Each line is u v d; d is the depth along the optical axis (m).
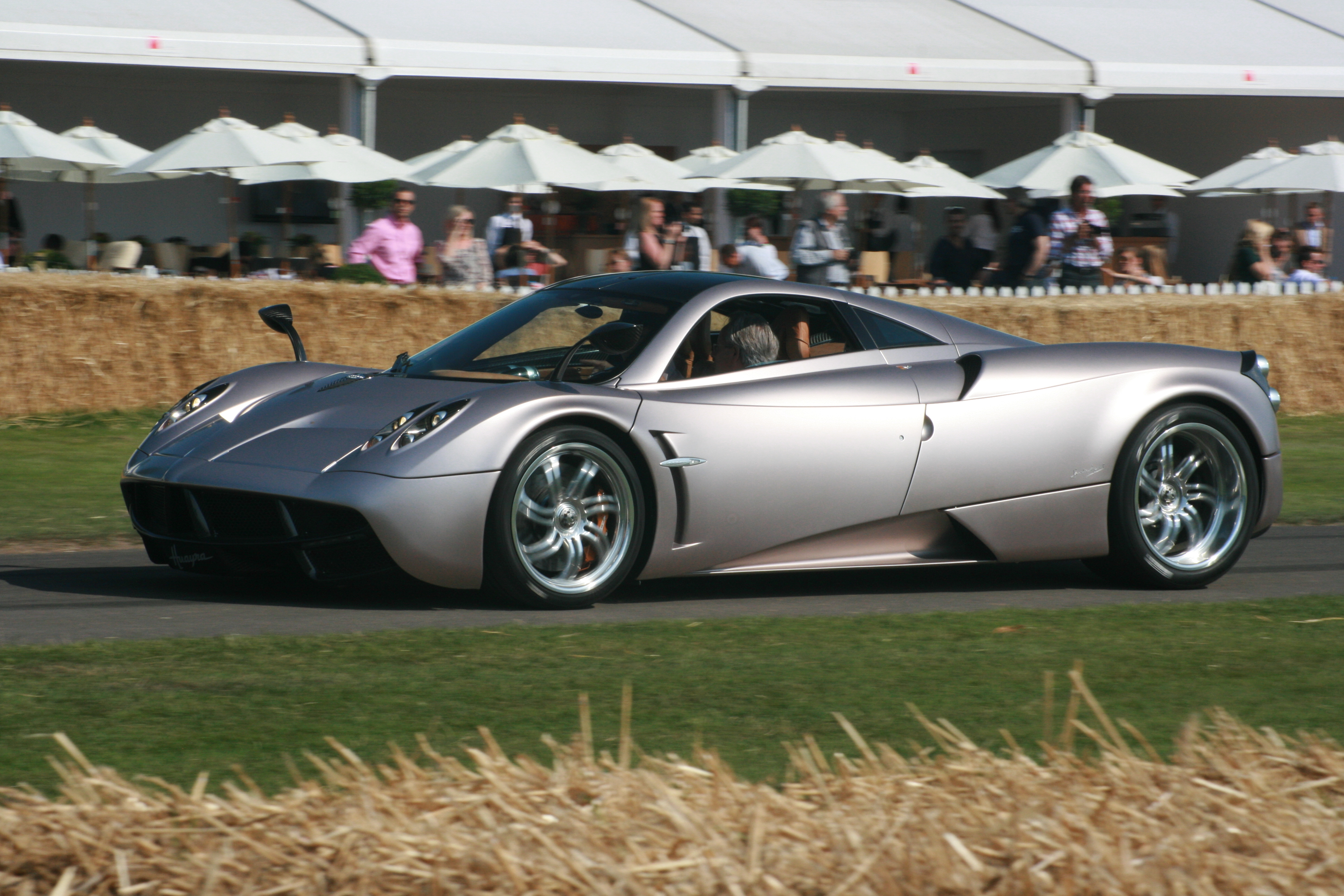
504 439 16.92
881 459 18.84
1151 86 68.88
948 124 85.75
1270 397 21.05
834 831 7.94
